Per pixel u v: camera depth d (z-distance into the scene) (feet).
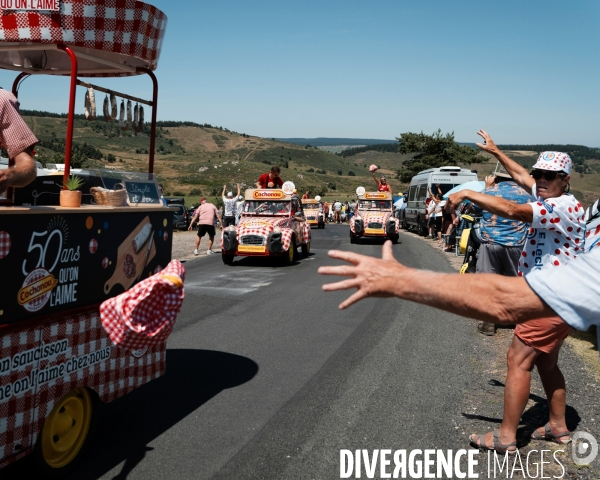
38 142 10.46
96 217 11.95
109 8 12.11
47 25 11.62
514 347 12.46
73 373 11.37
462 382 17.48
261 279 39.86
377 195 77.36
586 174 411.34
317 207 117.39
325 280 39.27
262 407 15.56
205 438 13.56
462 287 5.57
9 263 9.70
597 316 5.22
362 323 25.64
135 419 14.71
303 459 12.47
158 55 14.26
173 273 10.05
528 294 5.35
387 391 16.74
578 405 15.34
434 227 77.61
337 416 14.89
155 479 11.53
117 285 12.83
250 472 11.87
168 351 21.12
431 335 23.40
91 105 12.81
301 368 19.06
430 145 180.24
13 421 9.95
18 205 11.35
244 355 20.62
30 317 10.26
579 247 12.38
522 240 21.54
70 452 11.72
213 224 55.88
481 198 12.20
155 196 14.70
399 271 5.87
